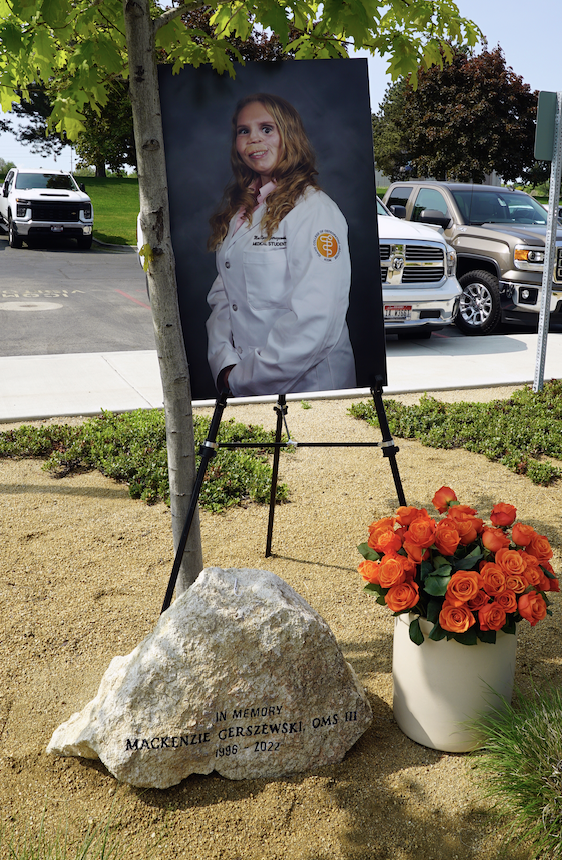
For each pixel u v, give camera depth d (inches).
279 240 113.6
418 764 99.6
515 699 110.9
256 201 112.5
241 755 96.0
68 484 197.0
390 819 90.7
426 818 90.8
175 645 93.2
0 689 114.3
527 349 380.5
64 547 160.6
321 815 91.4
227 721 94.7
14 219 807.7
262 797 94.0
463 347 385.4
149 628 130.9
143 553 158.9
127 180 1596.9
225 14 125.6
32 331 406.3
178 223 111.5
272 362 116.5
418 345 390.3
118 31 117.5
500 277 405.7
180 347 113.2
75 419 250.8
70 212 819.4
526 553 99.7
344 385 120.0
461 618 92.4
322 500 190.2
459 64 873.5
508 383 309.7
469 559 98.9
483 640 93.7
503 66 869.2
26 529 168.7
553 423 248.1
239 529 172.7
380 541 100.0
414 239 360.2
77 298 531.2
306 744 97.4
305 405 273.0
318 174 113.6
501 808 90.6
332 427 250.4
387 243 353.7
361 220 115.6
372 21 111.7
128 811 91.7
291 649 94.9
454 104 879.1
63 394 275.0
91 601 139.3
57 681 116.6
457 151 900.0
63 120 131.3
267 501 188.2
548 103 273.6
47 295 539.5
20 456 215.9
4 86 121.5
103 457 209.5
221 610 94.0
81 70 119.1
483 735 99.7
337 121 112.8
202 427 231.3
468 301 428.1
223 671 93.7
